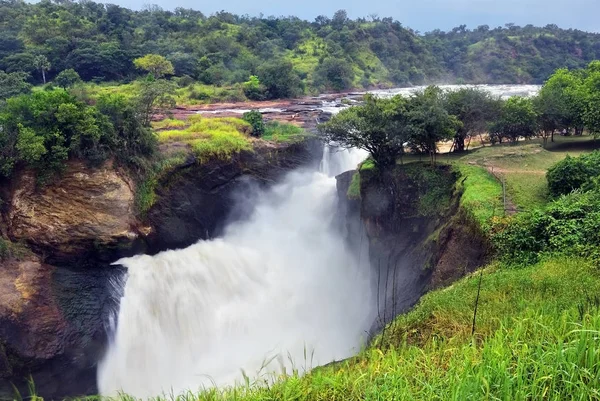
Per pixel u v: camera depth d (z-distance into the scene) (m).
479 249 18.80
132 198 27.66
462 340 10.52
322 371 10.15
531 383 7.29
